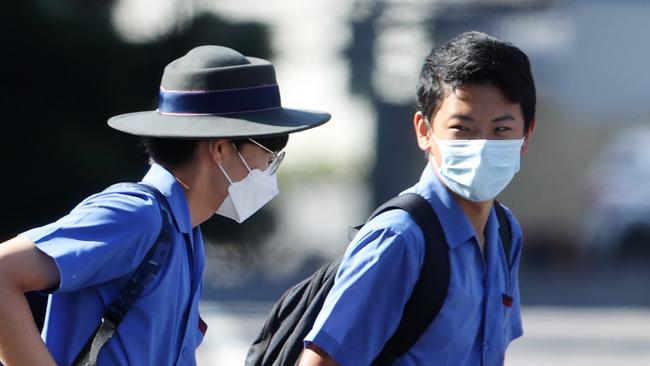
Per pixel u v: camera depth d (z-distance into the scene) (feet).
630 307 164.66
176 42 130.11
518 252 36.04
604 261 209.26
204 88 33.22
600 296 178.29
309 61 162.81
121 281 31.37
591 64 208.13
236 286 162.09
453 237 33.04
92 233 30.53
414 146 199.21
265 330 35.86
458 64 32.83
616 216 209.05
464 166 32.86
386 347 32.78
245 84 33.45
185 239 32.83
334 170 207.51
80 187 130.00
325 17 170.09
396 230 32.42
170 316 32.19
